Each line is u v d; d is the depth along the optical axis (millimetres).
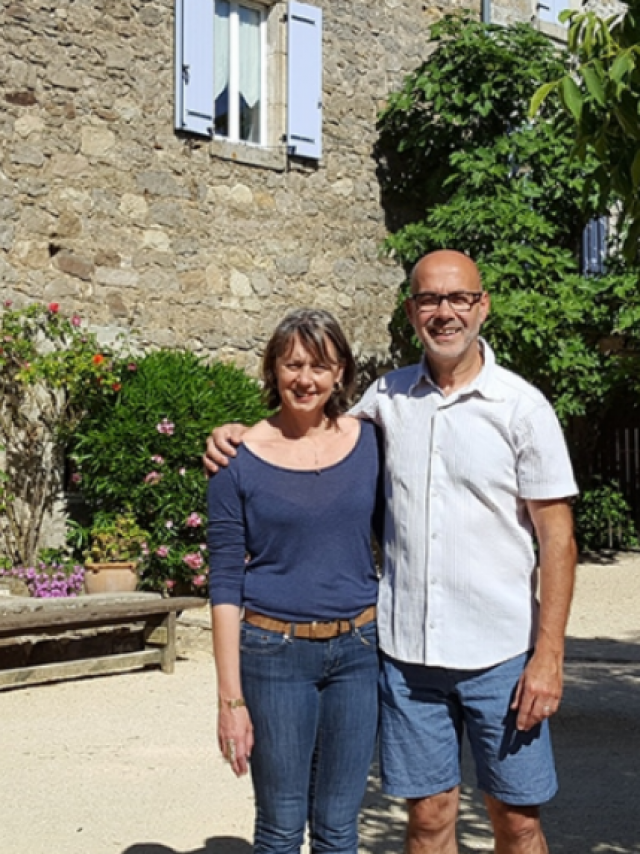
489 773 3074
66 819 4684
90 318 9961
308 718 3037
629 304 11859
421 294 3070
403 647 3084
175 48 10562
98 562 8805
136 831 4539
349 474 3084
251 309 11086
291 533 3020
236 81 11258
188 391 9312
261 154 11164
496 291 11188
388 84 12336
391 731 3135
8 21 9570
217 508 3064
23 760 5594
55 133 9812
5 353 9367
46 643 7988
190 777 5301
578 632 9539
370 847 4359
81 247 9938
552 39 13867
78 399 9594
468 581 3037
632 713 6629
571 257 11758
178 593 9430
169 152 10531
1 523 9367
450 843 3184
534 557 3137
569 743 5918
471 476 3029
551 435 3000
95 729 6234
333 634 3025
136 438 9141
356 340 11961
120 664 7547
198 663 8117
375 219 12188
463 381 3125
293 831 3047
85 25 10023
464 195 11594
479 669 3035
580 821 4598
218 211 10867
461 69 11734
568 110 3395
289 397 3070
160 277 10445
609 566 13234
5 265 9492
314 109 11531
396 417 3168
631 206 3541
